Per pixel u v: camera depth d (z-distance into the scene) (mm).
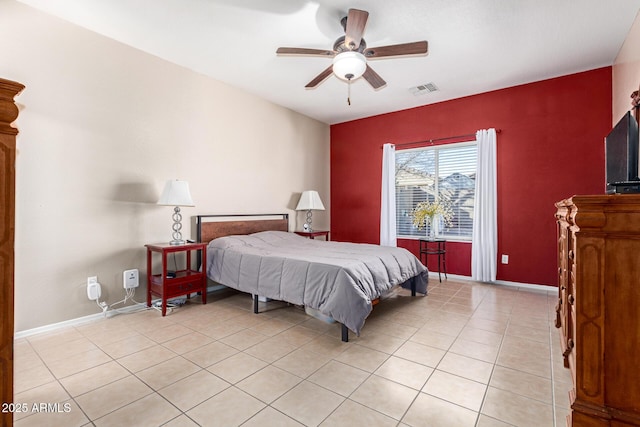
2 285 842
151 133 3184
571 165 3596
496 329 2564
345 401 1604
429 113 4605
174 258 3418
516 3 2344
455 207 4469
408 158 4914
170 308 3090
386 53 2434
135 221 3064
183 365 1970
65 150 2592
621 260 1063
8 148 850
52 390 1693
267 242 3750
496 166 4039
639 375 1044
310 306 2504
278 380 1802
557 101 3670
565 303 1899
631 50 2664
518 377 1834
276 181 4656
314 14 2480
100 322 2705
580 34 2758
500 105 4031
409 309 3076
